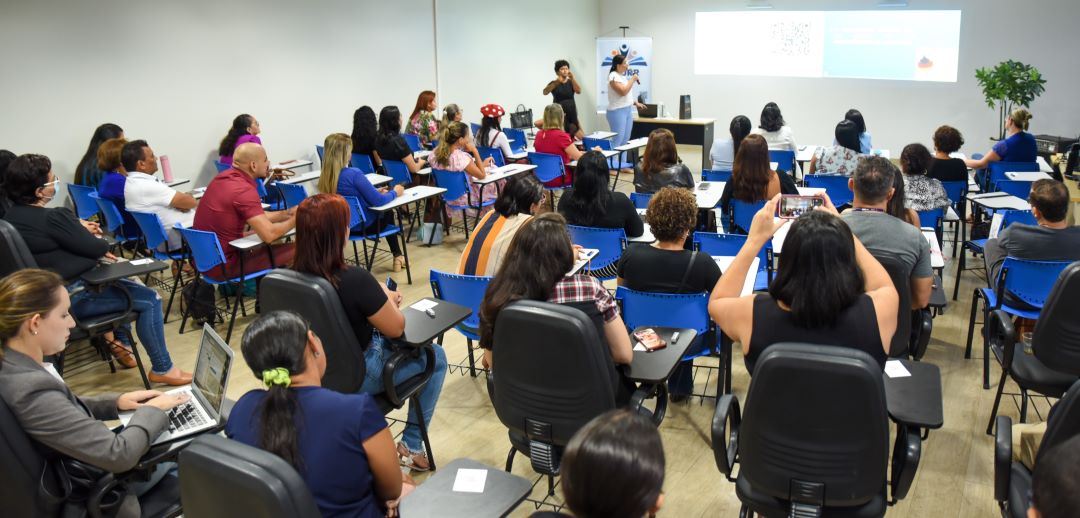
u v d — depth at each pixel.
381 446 1.74
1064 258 3.31
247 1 6.95
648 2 11.27
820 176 5.41
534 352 2.15
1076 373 2.62
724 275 2.28
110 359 4.03
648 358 2.50
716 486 2.90
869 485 1.83
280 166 6.88
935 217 4.75
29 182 3.46
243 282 4.54
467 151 6.37
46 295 1.98
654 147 4.93
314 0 7.52
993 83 8.66
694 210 3.05
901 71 9.81
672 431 3.28
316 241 2.50
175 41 6.48
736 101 10.98
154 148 6.48
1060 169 5.98
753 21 10.55
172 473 2.31
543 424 2.24
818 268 1.96
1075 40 8.84
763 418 1.84
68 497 1.96
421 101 8.01
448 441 3.27
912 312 3.22
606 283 5.14
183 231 4.21
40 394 1.90
